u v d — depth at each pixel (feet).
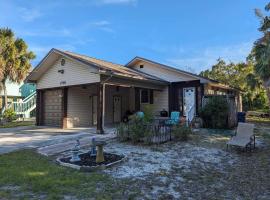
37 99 60.49
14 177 19.70
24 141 36.14
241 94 101.91
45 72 57.82
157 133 37.14
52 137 39.45
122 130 35.94
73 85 50.67
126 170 22.40
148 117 36.06
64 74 52.85
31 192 17.04
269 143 35.63
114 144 33.91
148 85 56.75
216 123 48.47
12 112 74.38
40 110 60.80
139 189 18.03
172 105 61.00
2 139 38.09
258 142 36.32
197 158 27.17
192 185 19.20
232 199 16.72
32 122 71.56
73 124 55.83
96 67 42.78
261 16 66.33
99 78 44.73
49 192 17.04
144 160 25.84
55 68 55.21
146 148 31.53
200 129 47.34
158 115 60.59
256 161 26.22
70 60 51.49
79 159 24.58
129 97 70.59
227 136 40.40
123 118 65.00
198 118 50.03
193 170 22.95
